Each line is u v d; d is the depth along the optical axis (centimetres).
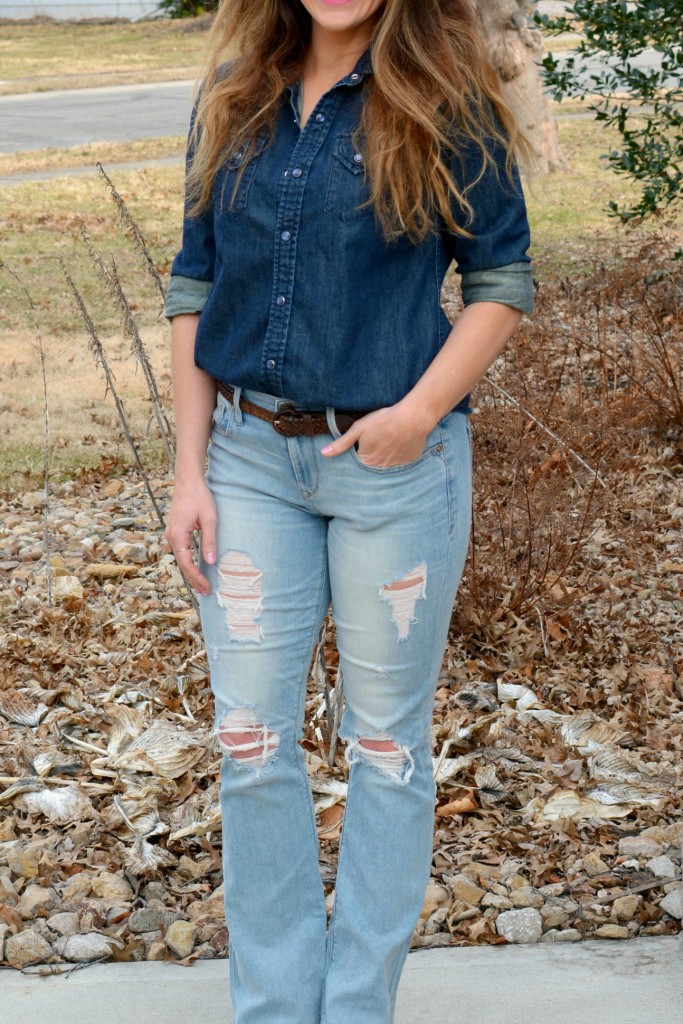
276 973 196
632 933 240
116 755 304
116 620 388
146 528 482
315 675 321
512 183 185
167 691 339
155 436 588
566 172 1393
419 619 189
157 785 287
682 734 315
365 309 179
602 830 275
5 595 407
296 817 197
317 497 187
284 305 180
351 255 177
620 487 472
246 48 189
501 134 183
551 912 246
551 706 331
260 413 187
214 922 244
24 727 325
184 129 1880
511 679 346
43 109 2186
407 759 194
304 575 192
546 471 451
